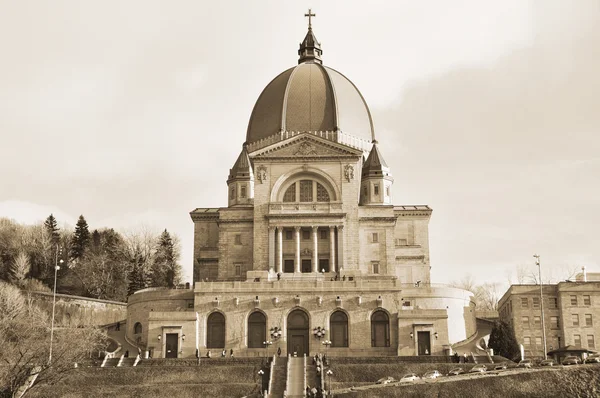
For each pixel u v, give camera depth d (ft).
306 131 530.27
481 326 501.15
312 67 572.10
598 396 294.66
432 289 469.57
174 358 405.18
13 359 343.87
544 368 320.70
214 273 538.88
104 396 334.24
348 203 491.72
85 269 644.69
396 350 428.56
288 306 437.99
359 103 566.77
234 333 435.12
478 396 301.22
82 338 395.75
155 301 463.42
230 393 338.34
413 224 559.38
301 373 364.38
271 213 489.67
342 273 474.49
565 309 465.06
